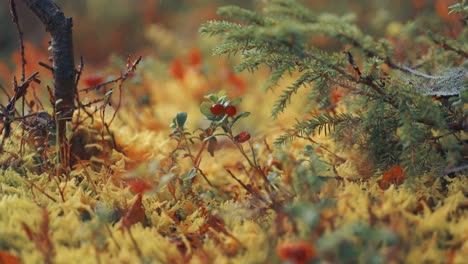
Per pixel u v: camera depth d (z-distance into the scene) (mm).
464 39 963
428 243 780
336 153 927
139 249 791
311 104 933
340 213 799
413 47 1061
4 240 787
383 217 790
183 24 2184
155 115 1140
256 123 1152
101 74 1064
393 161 878
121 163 907
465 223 793
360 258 743
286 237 779
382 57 891
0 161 898
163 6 2387
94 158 910
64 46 897
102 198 860
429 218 798
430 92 875
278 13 896
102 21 2414
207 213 864
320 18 880
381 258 731
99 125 944
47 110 919
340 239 730
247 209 830
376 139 877
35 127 896
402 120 827
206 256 780
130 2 2436
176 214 875
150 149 960
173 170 911
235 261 772
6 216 812
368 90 866
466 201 826
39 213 814
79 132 928
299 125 889
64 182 864
